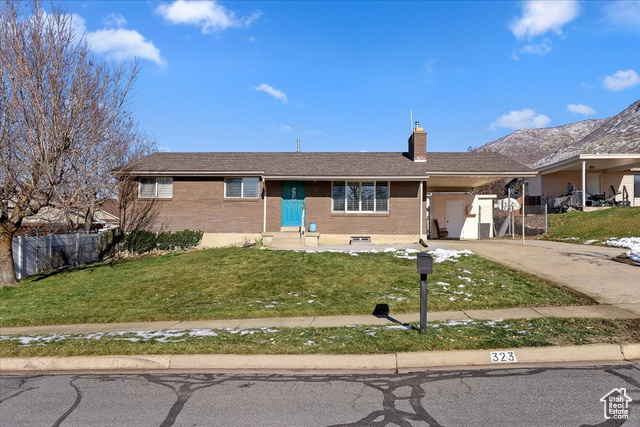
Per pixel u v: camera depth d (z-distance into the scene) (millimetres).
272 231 20328
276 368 6363
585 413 4500
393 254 15156
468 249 16078
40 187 13367
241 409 4879
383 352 6398
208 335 7691
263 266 13664
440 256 14312
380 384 5531
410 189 19828
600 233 18594
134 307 10547
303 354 6465
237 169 20250
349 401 5008
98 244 20297
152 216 20938
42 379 6168
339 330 7664
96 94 13992
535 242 18703
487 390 5184
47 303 11547
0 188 13664
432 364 6215
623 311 8141
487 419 4426
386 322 8305
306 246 18047
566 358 6188
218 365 6484
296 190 20406
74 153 13641
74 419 4738
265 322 8742
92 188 15656
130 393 5492
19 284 14375
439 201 23828
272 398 5180
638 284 9977
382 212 19906
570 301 9078
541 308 8820
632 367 5820
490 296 9781
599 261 12758
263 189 20406
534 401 4824
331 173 19516
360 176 19234
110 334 8148
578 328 7152
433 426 4305
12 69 12477
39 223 20109
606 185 28609
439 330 7309
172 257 16719
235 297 10898
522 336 6855
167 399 5250
